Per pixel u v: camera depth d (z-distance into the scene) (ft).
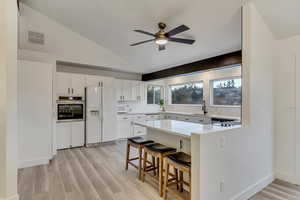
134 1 8.96
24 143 10.66
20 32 11.89
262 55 8.18
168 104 22.41
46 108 11.37
